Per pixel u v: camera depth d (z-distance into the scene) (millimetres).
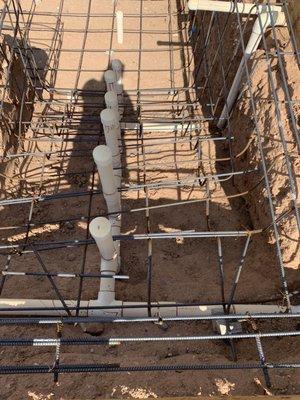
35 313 1287
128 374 1031
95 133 1939
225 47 1949
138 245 1586
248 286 1404
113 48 2301
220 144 1874
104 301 1311
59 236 1632
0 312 1268
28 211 1705
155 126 1925
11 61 1729
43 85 2072
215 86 2016
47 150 1916
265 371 907
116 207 1467
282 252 1354
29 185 1802
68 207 1725
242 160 1705
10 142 1805
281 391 979
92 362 1110
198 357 1151
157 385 999
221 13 2039
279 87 1530
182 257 1548
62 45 2297
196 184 1743
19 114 1905
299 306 1272
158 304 1204
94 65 2227
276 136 1481
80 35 2336
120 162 1694
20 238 1617
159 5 2504
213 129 1945
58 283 1427
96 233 1106
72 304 1305
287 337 1231
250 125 1636
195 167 1825
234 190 1729
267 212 1457
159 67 2242
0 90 1773
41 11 2416
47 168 1855
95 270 1477
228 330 1226
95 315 1288
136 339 916
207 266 1509
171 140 1893
